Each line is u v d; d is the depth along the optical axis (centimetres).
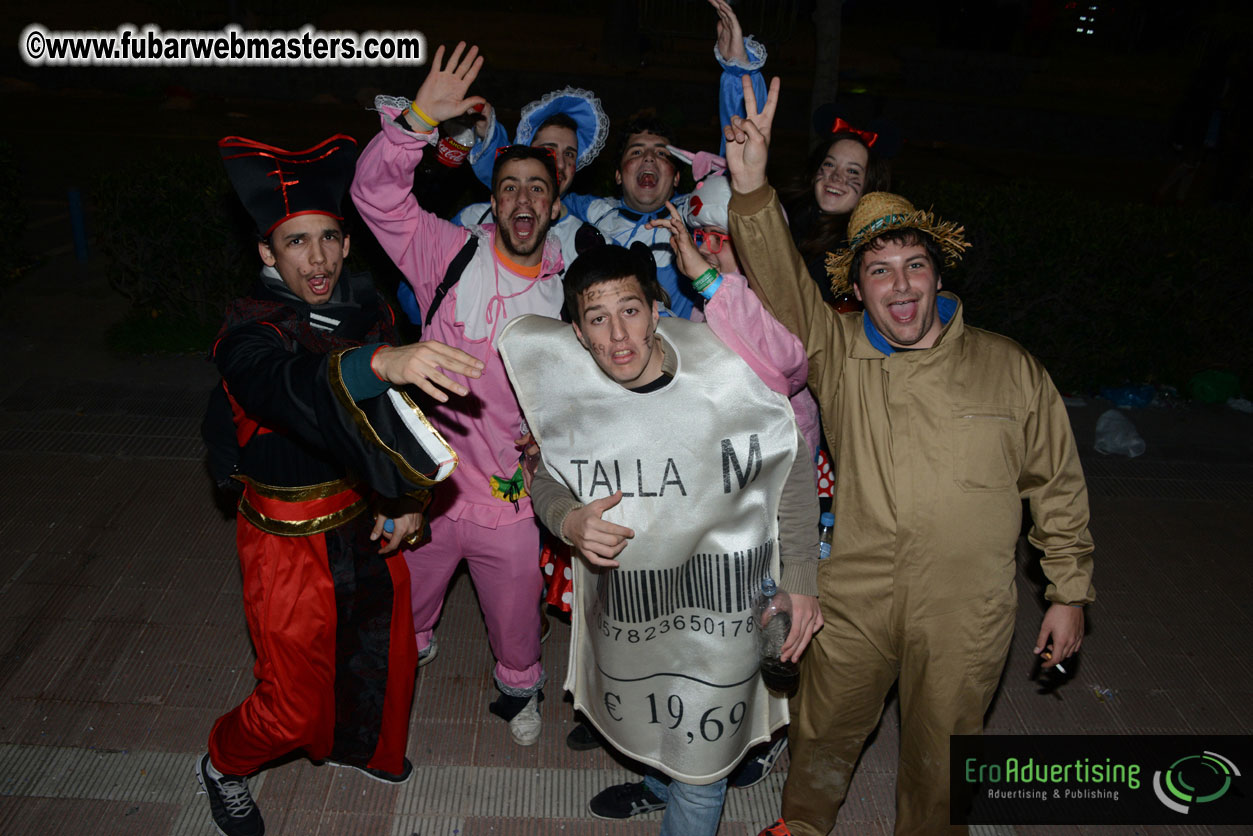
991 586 265
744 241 256
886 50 2053
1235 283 637
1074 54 2281
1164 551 502
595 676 281
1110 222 627
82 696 368
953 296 273
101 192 633
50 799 325
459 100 295
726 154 252
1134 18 2330
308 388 218
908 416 263
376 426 211
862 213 265
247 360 242
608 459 254
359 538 289
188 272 648
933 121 1550
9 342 659
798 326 268
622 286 233
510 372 259
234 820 311
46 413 572
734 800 343
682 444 251
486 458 323
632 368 238
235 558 452
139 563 444
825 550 314
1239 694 407
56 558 444
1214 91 1135
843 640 280
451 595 445
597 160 666
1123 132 1545
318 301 274
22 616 407
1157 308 648
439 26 2036
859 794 349
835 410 273
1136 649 431
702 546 258
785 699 288
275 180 264
